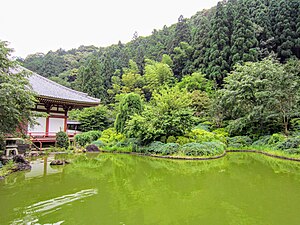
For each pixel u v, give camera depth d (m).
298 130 15.45
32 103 7.27
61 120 16.81
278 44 30.59
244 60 27.38
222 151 13.30
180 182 6.84
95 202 4.84
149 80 35.59
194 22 53.75
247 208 4.64
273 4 33.28
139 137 14.16
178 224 3.83
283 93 14.68
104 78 40.41
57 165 9.43
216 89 26.97
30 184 6.25
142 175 7.82
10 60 7.35
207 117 21.56
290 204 4.89
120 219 3.98
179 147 12.45
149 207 4.61
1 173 7.28
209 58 31.02
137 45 55.72
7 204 4.61
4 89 6.18
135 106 16.33
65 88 17.84
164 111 13.80
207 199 5.20
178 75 38.03
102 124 24.48
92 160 11.08
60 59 59.41
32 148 13.30
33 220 3.84
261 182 6.88
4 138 8.38
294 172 8.46
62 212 4.22
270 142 14.61
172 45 41.66
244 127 17.78
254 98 17.38
